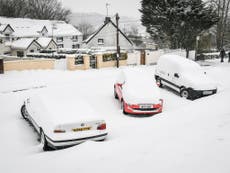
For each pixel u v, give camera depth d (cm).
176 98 1525
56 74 2136
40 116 886
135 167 536
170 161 539
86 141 757
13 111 1245
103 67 2627
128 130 921
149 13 3812
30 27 5391
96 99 1462
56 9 8338
